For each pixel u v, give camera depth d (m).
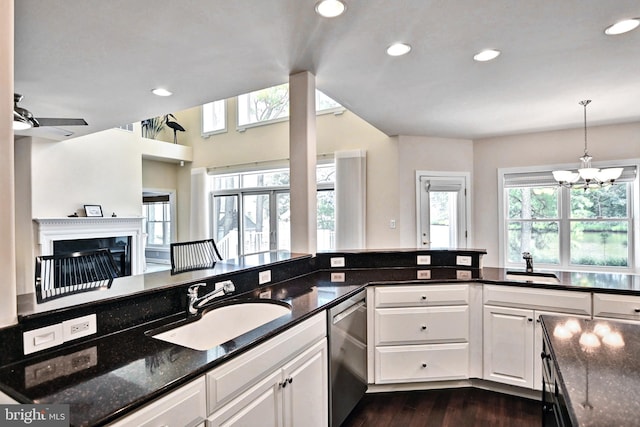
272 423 1.46
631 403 0.93
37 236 4.86
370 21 1.98
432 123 4.24
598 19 1.96
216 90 3.09
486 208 5.05
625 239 4.36
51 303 1.35
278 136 6.27
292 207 2.87
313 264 2.90
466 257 3.05
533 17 1.94
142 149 6.32
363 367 2.47
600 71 2.68
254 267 2.27
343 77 2.79
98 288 1.62
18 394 0.96
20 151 4.92
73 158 5.31
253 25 2.01
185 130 7.45
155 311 1.63
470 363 2.65
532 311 2.46
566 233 4.68
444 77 2.79
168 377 1.06
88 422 0.83
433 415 2.38
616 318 2.25
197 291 1.81
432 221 5.05
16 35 2.09
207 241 2.72
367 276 2.76
